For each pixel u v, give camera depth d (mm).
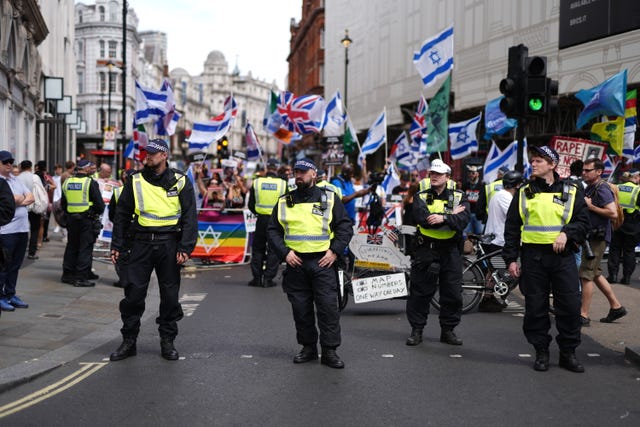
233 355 7020
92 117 76938
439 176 7547
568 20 21688
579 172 10008
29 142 27938
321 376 6266
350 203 14109
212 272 14023
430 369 6539
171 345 6883
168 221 6777
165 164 6883
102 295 10508
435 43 16406
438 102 16469
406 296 9266
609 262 12336
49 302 9695
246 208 15984
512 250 6641
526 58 10203
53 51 36812
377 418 5098
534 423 5016
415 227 7656
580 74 21328
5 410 5246
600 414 5227
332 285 6656
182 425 4930
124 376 6191
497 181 10320
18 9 22281
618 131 13219
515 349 7398
